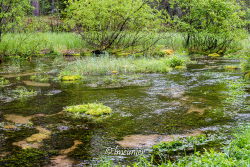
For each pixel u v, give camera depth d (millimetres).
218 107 7234
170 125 6020
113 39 19234
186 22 20359
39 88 9562
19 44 17312
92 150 4852
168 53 17953
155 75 11797
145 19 18781
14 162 4430
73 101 7973
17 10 16266
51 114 6828
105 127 5949
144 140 5254
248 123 5828
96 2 17625
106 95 8609
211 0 18594
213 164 3688
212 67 13688
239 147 4500
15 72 12492
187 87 9562
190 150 4773
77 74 11586
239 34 19219
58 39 20500
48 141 5242
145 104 7609
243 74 11641
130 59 14945
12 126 6016
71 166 4289
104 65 12984
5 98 8281
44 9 33656
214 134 5445
